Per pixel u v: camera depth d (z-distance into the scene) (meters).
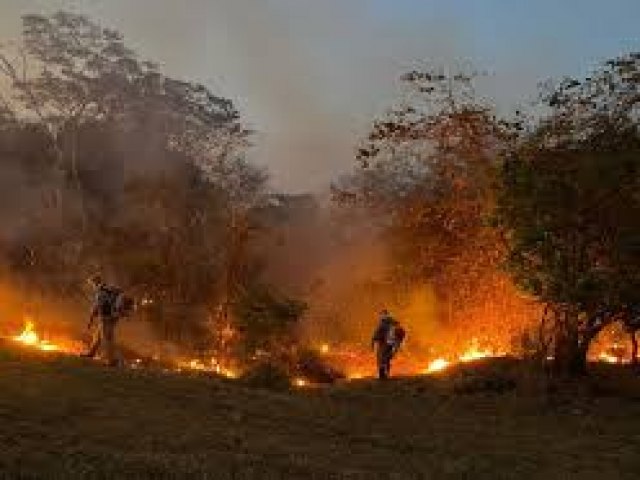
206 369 32.91
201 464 15.41
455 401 27.38
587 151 29.88
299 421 20.89
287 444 18.39
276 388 28.56
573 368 30.28
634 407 27.39
